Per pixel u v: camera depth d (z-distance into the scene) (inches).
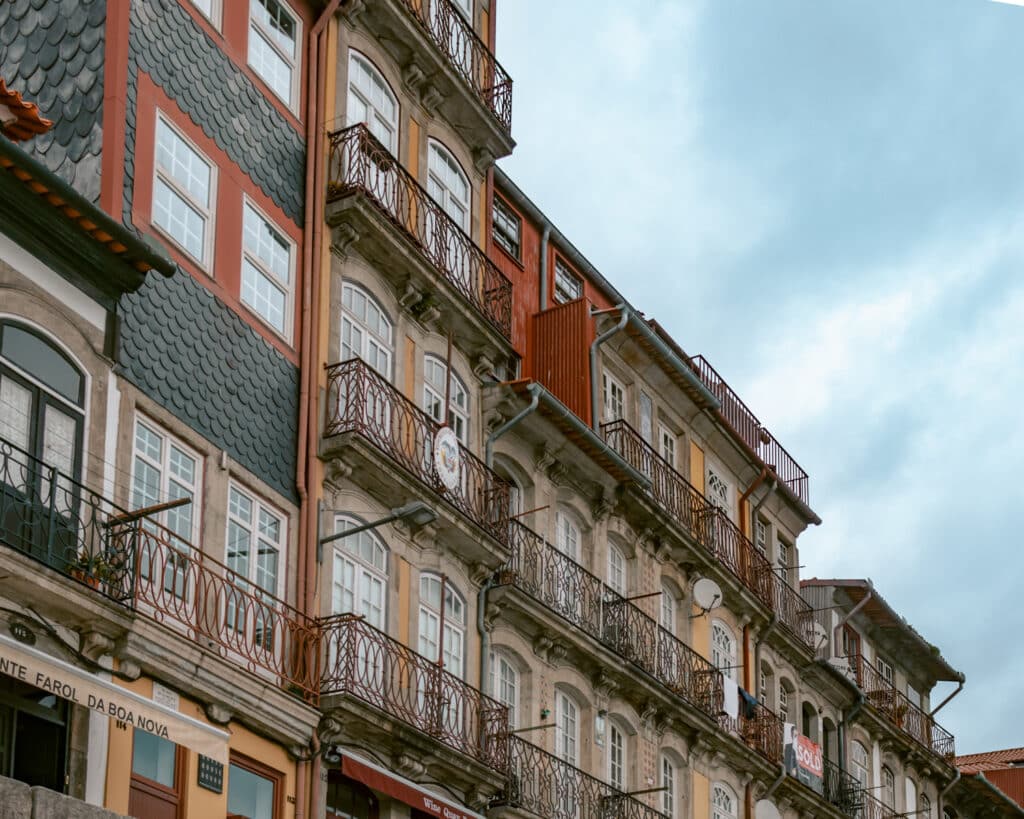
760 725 1515.7
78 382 818.2
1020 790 2379.4
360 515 1020.5
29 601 757.9
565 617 1212.5
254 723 885.2
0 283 779.4
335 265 1043.9
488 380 1204.5
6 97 798.5
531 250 1370.6
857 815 1708.9
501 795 1089.4
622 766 1298.0
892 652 1985.7
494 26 1316.4
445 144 1208.2
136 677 806.5
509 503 1178.0
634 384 1439.5
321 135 1055.0
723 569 1485.0
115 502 828.0
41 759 767.7
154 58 922.1
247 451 936.3
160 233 897.5
